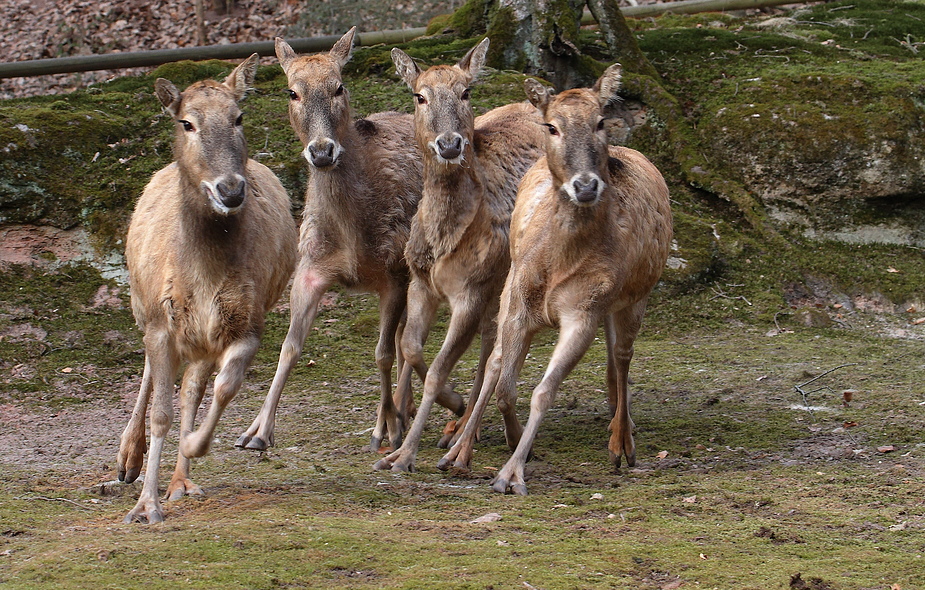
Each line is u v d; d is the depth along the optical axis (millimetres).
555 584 6508
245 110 19141
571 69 20719
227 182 8391
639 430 11414
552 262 9305
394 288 11312
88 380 13727
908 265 17828
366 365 14508
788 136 19141
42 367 13938
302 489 9109
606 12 21203
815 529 7742
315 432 11656
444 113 10133
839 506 8352
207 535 7484
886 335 15680
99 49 28703
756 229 18203
